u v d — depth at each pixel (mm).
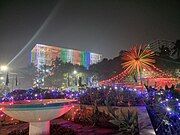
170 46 44281
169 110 5066
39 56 101562
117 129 7305
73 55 112875
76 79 57781
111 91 10445
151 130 5367
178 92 7664
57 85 68375
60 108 5086
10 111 4855
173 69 39062
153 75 28578
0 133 7969
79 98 10602
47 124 5750
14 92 14156
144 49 28906
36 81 74000
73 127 8297
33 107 4770
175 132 4879
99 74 55656
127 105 8711
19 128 8922
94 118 8367
